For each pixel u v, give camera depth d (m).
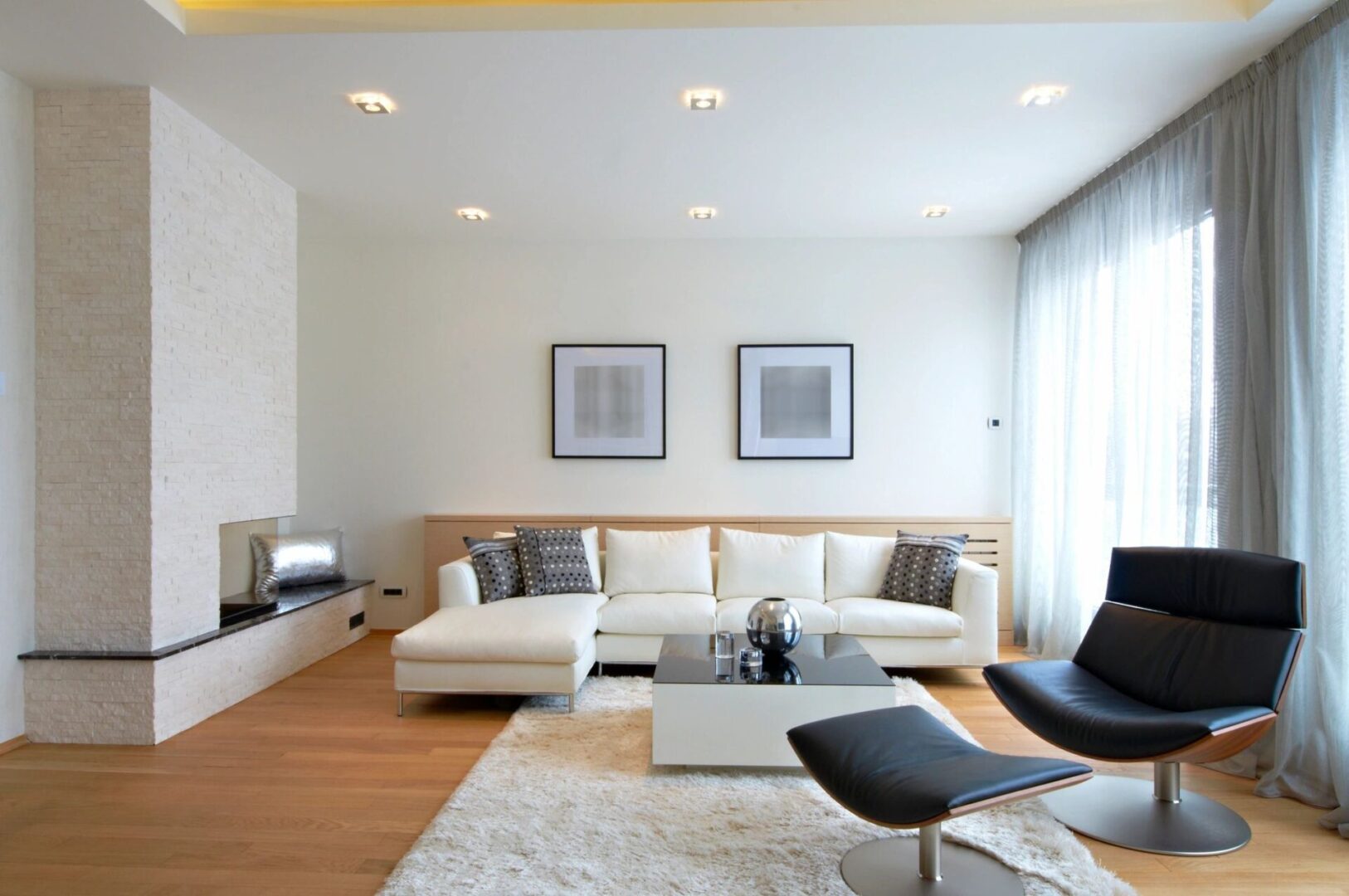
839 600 4.52
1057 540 4.65
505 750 3.14
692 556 4.76
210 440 3.69
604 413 5.48
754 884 2.14
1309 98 2.74
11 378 3.20
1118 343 3.94
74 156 3.29
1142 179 3.80
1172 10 2.74
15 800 2.71
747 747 2.92
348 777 2.93
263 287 4.14
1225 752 2.26
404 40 2.87
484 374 5.52
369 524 5.52
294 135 3.73
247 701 3.86
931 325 5.44
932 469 5.43
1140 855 2.34
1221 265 3.15
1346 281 2.62
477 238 5.48
